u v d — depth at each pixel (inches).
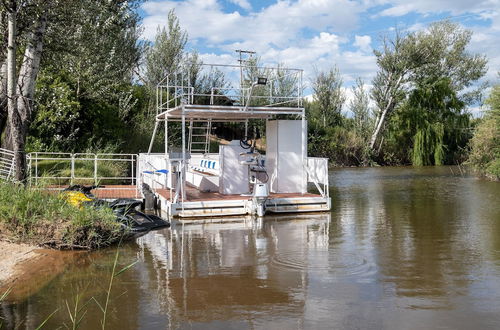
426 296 213.6
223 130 1488.7
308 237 351.3
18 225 315.9
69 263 275.4
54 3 499.5
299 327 179.6
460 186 783.1
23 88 476.7
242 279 243.0
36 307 204.4
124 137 892.6
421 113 1514.5
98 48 773.3
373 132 1617.9
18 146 420.8
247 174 502.6
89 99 814.5
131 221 376.8
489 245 319.9
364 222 418.9
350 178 999.6
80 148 779.4
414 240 338.6
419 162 1519.4
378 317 188.9
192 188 562.3
